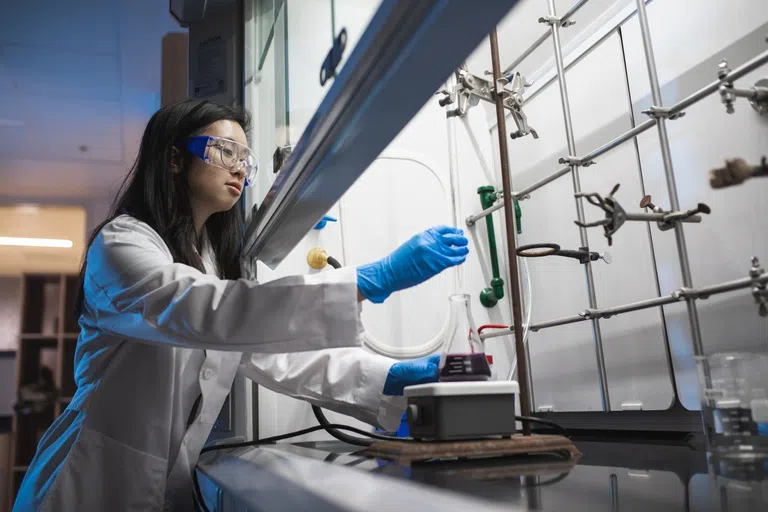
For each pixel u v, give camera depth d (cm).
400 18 60
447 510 46
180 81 261
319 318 100
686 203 131
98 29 310
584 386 162
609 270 155
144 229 125
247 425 167
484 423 84
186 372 147
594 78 160
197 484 125
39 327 474
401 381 141
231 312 99
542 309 181
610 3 154
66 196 530
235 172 144
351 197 191
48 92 373
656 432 137
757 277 98
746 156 116
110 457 124
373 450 90
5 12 292
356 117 80
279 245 156
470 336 98
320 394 152
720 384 77
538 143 184
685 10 131
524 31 176
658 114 121
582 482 59
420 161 200
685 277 113
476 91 161
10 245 555
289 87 125
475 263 199
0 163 466
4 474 422
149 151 143
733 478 58
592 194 90
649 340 141
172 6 196
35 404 446
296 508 55
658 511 43
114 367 130
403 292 187
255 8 183
